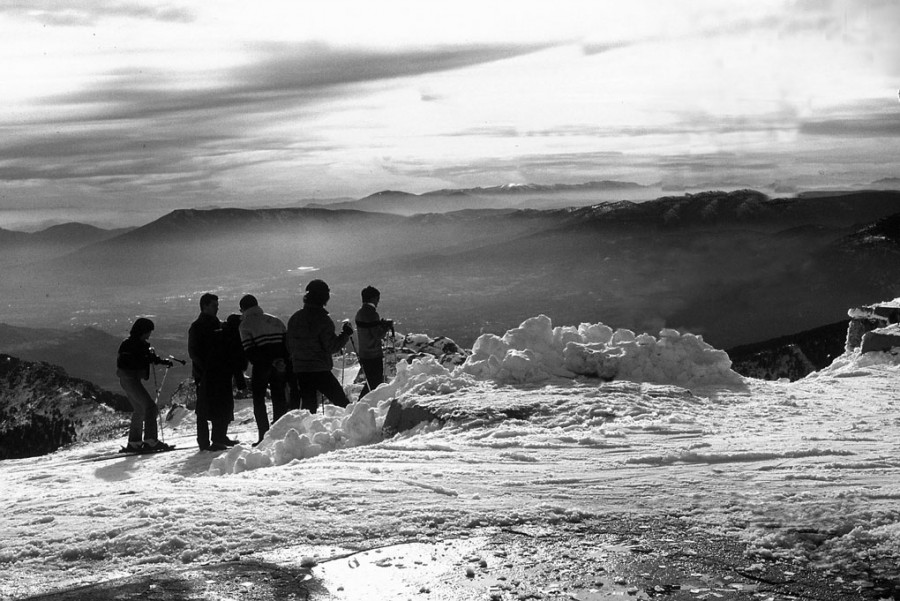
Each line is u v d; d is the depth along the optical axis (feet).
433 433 29.91
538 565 14.21
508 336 40.16
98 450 45.21
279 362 41.27
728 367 39.55
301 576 13.87
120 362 42.27
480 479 21.44
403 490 20.11
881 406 34.01
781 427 29.22
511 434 28.50
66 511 19.01
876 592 12.85
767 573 13.71
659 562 14.28
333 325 41.22
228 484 21.66
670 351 39.01
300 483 21.33
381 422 34.58
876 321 59.98
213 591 13.24
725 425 29.71
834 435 27.30
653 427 28.84
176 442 46.62
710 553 14.70
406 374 39.42
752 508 17.52
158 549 15.60
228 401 40.55
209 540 16.01
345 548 15.31
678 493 19.30
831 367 52.75
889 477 20.65
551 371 38.42
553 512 17.39
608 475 21.65
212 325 40.34
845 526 15.92
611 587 13.19
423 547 15.26
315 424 34.65
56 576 14.47
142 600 12.88
